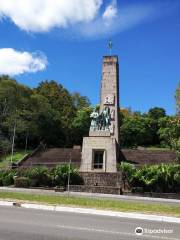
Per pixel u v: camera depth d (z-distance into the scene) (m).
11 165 45.94
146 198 27.50
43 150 54.66
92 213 15.34
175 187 31.56
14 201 17.55
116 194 30.72
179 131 45.28
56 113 77.50
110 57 52.31
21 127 65.38
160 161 47.66
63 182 34.25
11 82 66.69
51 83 91.19
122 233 10.38
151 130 83.62
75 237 9.55
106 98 50.88
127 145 83.12
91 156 39.16
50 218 12.70
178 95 48.75
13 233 9.72
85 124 78.56
